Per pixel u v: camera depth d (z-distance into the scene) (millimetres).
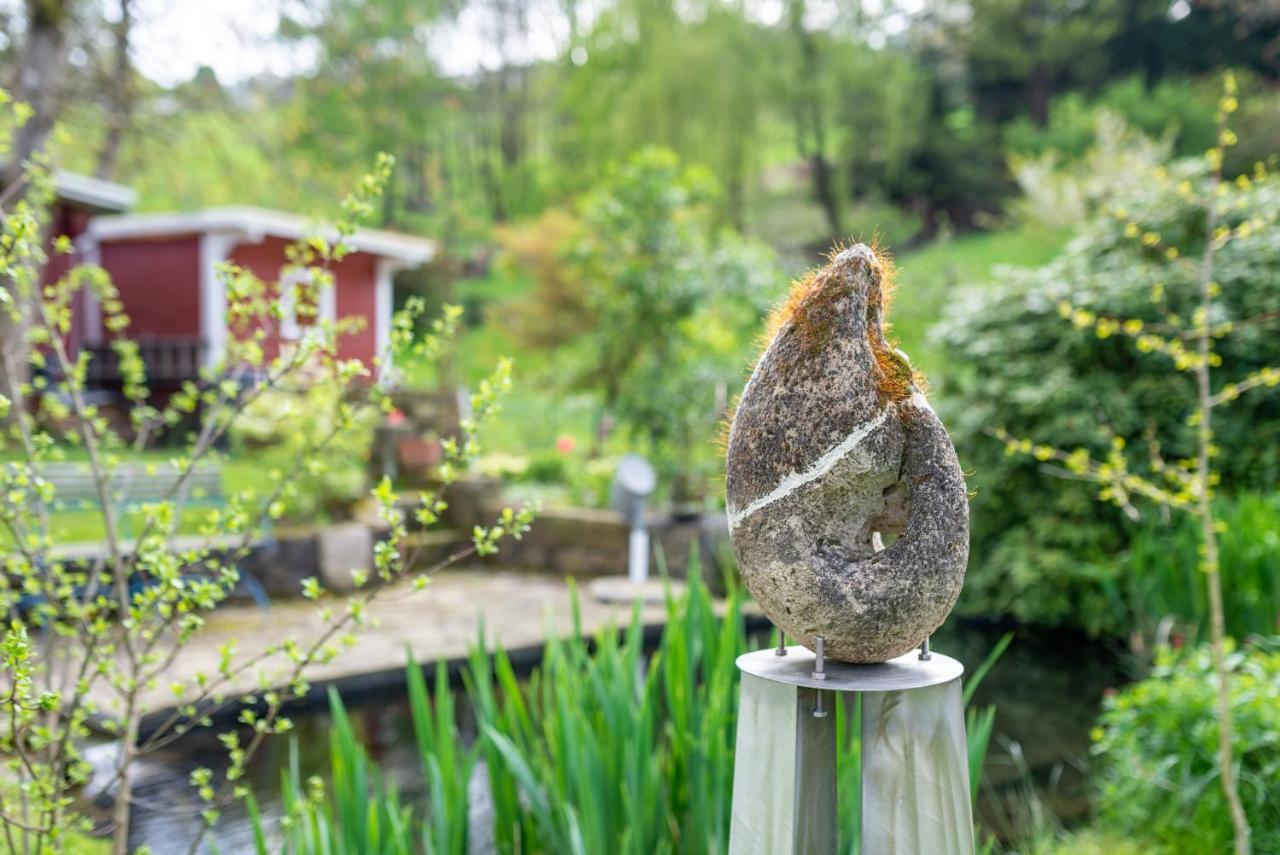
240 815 4066
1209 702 3172
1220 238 3156
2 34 9891
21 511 2342
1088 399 6918
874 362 1570
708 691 2830
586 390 11680
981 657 6555
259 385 2689
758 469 1585
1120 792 3357
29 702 1935
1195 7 20047
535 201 27203
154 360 12391
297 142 14531
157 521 2486
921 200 25234
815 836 1576
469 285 23453
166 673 5371
